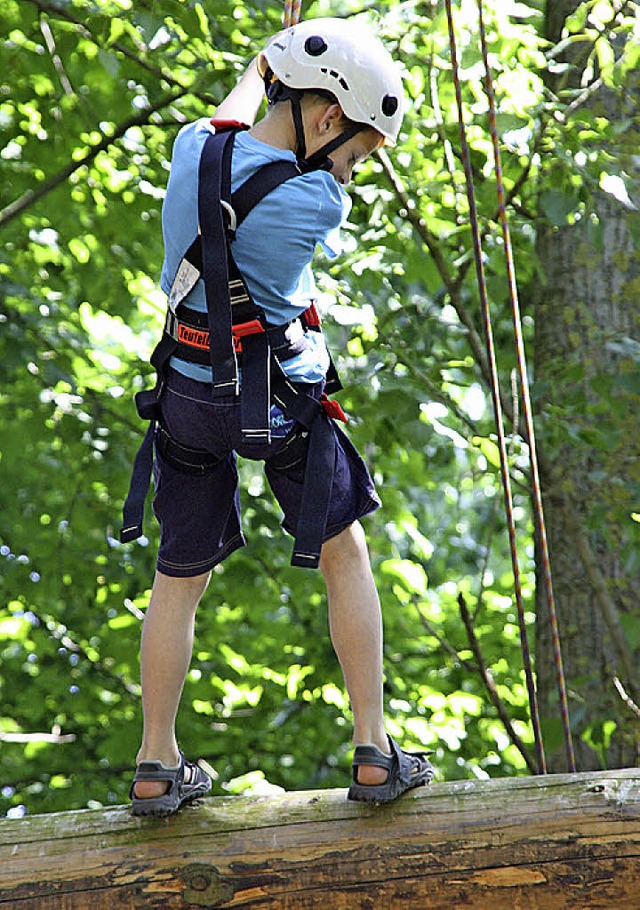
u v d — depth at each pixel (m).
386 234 14.52
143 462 7.34
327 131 6.82
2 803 20.09
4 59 15.69
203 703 19.97
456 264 14.13
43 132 16.75
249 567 18.12
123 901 7.21
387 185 14.12
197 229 6.74
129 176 17.20
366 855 7.24
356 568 7.39
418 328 14.30
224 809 7.55
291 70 6.80
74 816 7.61
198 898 7.20
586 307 14.22
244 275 6.67
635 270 14.21
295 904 7.19
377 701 7.34
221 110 7.27
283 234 6.59
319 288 14.12
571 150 12.73
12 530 19.02
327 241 6.89
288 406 6.92
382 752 7.29
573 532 13.77
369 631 7.32
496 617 19.27
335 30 6.87
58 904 7.21
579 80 14.22
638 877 7.11
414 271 14.72
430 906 7.17
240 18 15.33
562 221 12.54
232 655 19.41
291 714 20.28
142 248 17.97
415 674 19.39
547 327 14.52
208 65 14.83
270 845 7.32
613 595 13.95
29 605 19.50
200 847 7.33
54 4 14.27
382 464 18.62
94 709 20.55
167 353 7.05
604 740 13.43
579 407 13.81
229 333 6.54
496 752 19.33
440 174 13.86
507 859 7.17
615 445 13.14
